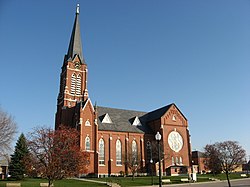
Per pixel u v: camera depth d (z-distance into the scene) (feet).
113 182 181.27
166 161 264.93
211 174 261.85
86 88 286.66
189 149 283.79
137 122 289.53
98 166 239.50
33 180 197.16
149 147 275.39
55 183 167.53
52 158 111.24
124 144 265.75
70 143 124.77
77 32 311.68
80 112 245.86
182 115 292.20
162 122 278.46
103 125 263.70
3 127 206.59
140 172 261.24
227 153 145.28
